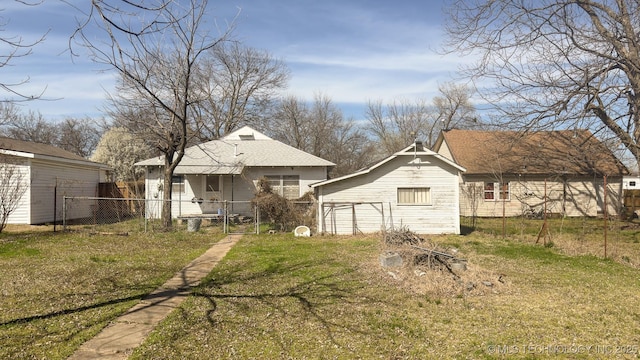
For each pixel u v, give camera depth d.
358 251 12.70
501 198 25.22
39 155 17.98
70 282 8.66
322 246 13.78
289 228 17.77
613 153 17.67
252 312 6.82
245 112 41.16
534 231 18.03
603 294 8.07
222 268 10.21
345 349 5.39
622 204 24.72
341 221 17.02
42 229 16.67
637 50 14.45
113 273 9.54
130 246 13.40
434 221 16.95
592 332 6.06
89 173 22.64
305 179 23.41
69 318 6.42
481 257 11.80
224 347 5.43
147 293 7.91
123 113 18.39
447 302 7.43
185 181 22.77
